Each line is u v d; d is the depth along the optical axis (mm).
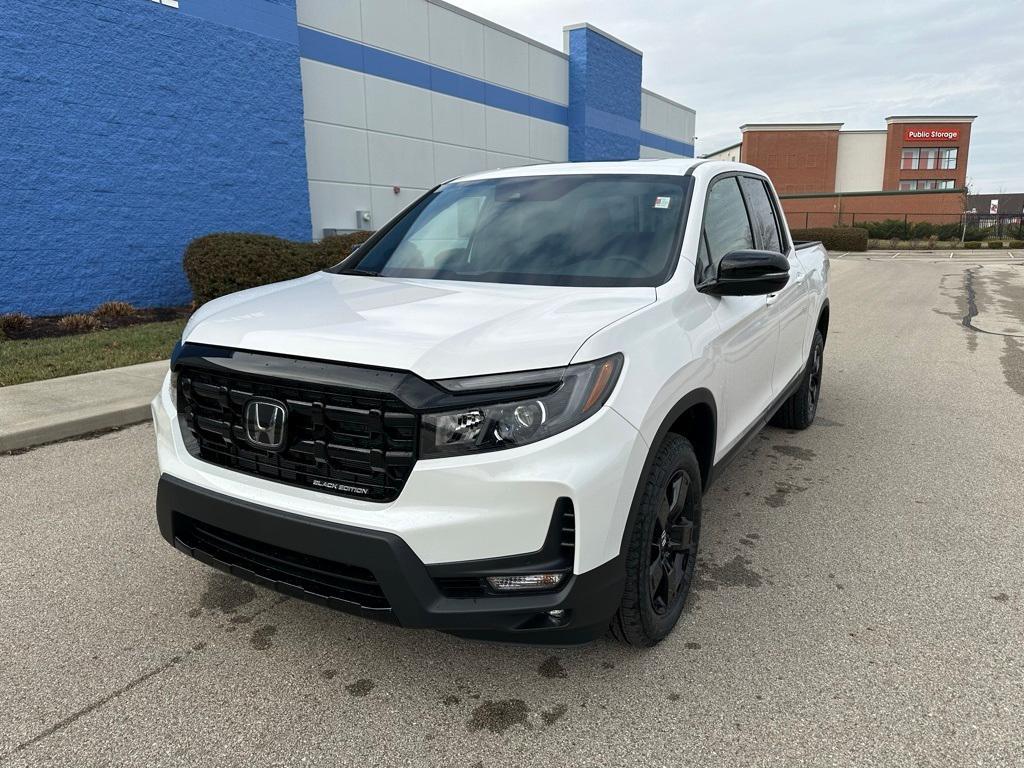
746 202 4234
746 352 3582
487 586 2256
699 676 2652
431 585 2221
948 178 70750
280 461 2449
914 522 4023
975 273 23328
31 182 9898
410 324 2477
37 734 2352
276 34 12781
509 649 2828
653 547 2697
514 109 20078
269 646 2852
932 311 13555
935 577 3395
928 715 2430
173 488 2625
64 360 7559
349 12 14703
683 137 32625
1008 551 3664
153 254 11445
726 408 3367
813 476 4754
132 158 10992
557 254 3291
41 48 9781
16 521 3988
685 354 2760
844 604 3154
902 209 53938
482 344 2289
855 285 19094
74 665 2723
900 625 2986
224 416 2557
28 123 9766
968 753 2250
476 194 3951
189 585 3322
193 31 11523
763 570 3469
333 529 2254
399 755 2264
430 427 2178
